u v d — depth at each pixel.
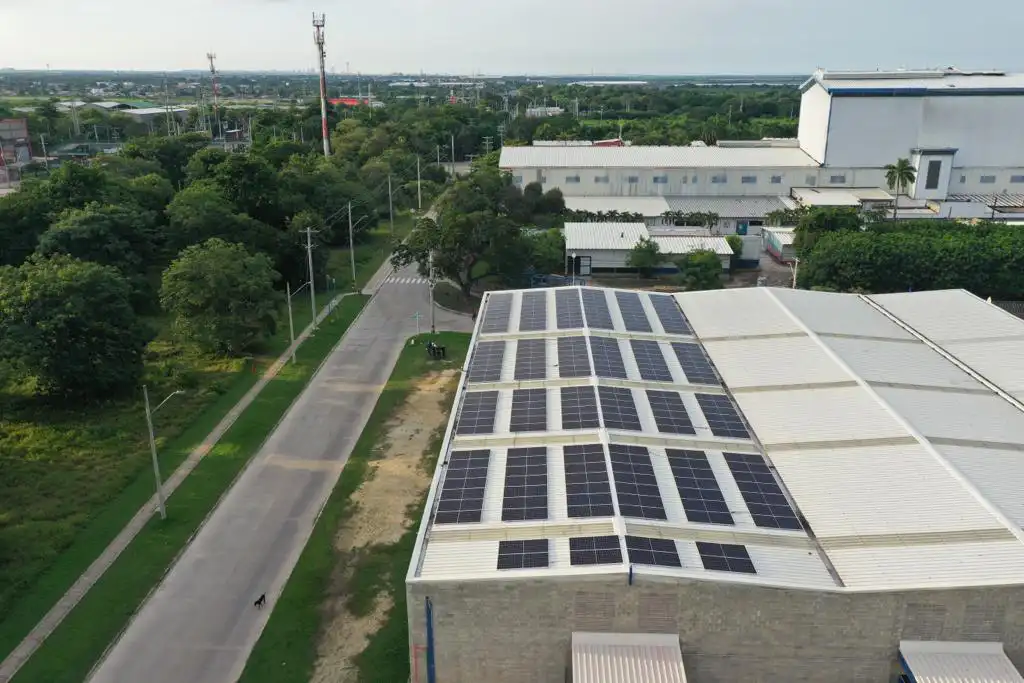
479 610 32.88
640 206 130.00
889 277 86.94
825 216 104.56
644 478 39.44
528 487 38.88
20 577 41.81
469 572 32.81
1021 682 31.14
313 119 198.00
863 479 40.03
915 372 53.69
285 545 45.84
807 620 32.44
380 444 58.03
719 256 100.00
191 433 59.34
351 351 77.31
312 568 43.72
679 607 32.50
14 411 61.78
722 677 33.72
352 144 169.62
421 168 164.25
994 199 135.38
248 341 75.56
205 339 72.62
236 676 35.97
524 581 32.28
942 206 129.00
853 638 32.66
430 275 90.19
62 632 38.34
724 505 37.69
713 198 136.38
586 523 35.69
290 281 98.31
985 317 64.56
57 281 61.81
